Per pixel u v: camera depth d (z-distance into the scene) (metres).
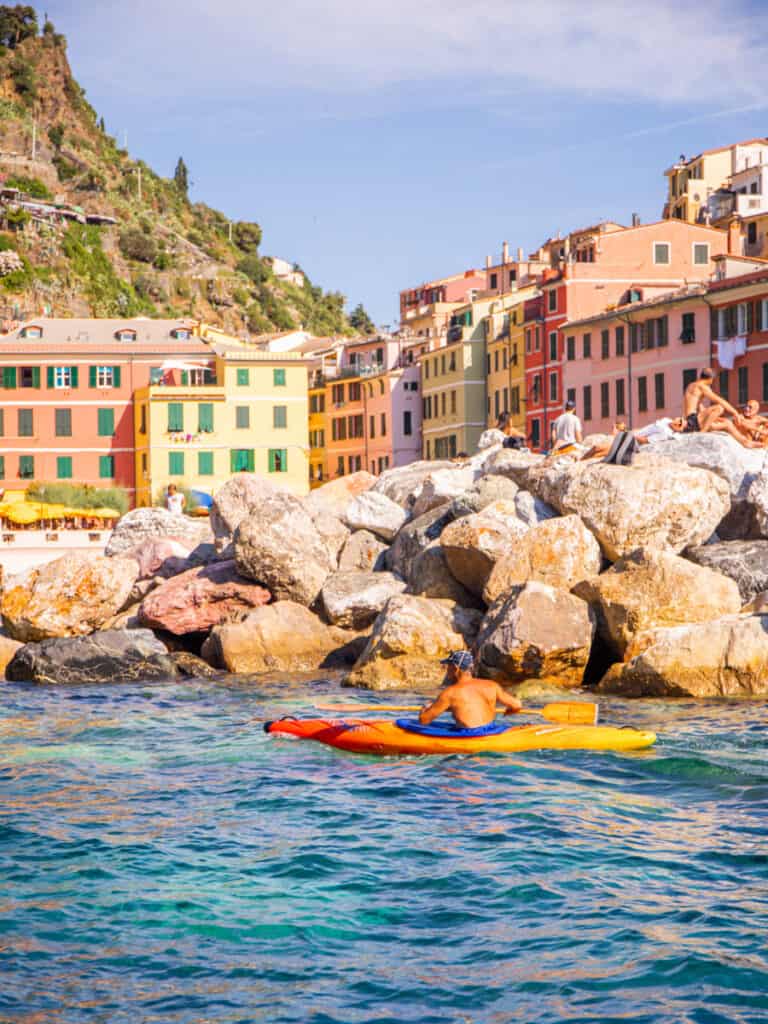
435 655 24.62
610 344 74.19
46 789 15.28
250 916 10.01
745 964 8.66
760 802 13.55
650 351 69.94
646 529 25.05
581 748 16.66
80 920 9.97
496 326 91.75
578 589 24.14
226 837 12.59
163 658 27.94
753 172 103.81
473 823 12.90
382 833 12.58
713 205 104.38
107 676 27.56
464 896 10.40
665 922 9.59
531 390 84.31
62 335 92.38
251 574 29.88
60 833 12.88
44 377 87.44
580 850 11.71
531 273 102.94
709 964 8.69
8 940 9.52
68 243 151.50
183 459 84.44
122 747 18.55
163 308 167.88
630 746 16.61
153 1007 8.23
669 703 20.78
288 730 18.69
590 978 8.53
